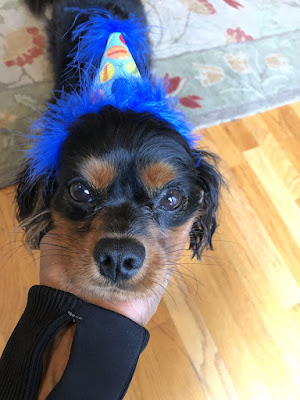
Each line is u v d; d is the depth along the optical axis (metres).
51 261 0.21
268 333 0.33
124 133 0.21
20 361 0.16
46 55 0.42
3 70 0.42
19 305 0.33
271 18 0.48
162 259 0.21
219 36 0.46
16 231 0.33
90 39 0.30
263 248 0.36
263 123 0.42
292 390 0.31
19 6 0.45
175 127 0.23
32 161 0.25
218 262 0.35
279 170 0.40
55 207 0.23
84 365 0.16
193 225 0.29
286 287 0.35
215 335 0.33
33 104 0.40
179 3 0.47
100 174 0.21
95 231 0.20
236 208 0.38
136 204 0.22
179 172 0.22
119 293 0.20
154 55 0.41
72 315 0.17
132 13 0.39
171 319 0.33
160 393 0.31
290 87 0.44
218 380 0.31
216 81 0.44
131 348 0.17
